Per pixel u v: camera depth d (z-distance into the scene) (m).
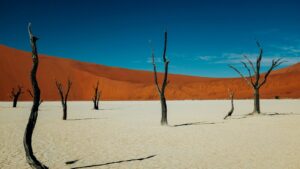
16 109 38.12
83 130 17.92
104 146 12.95
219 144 13.16
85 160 10.44
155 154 11.34
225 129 18.03
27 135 8.25
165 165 9.70
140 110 37.34
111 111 35.47
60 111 35.44
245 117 25.73
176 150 12.02
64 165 9.77
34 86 8.33
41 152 11.67
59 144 13.37
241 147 12.44
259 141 13.83
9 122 22.00
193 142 13.73
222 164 9.71
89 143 13.65
